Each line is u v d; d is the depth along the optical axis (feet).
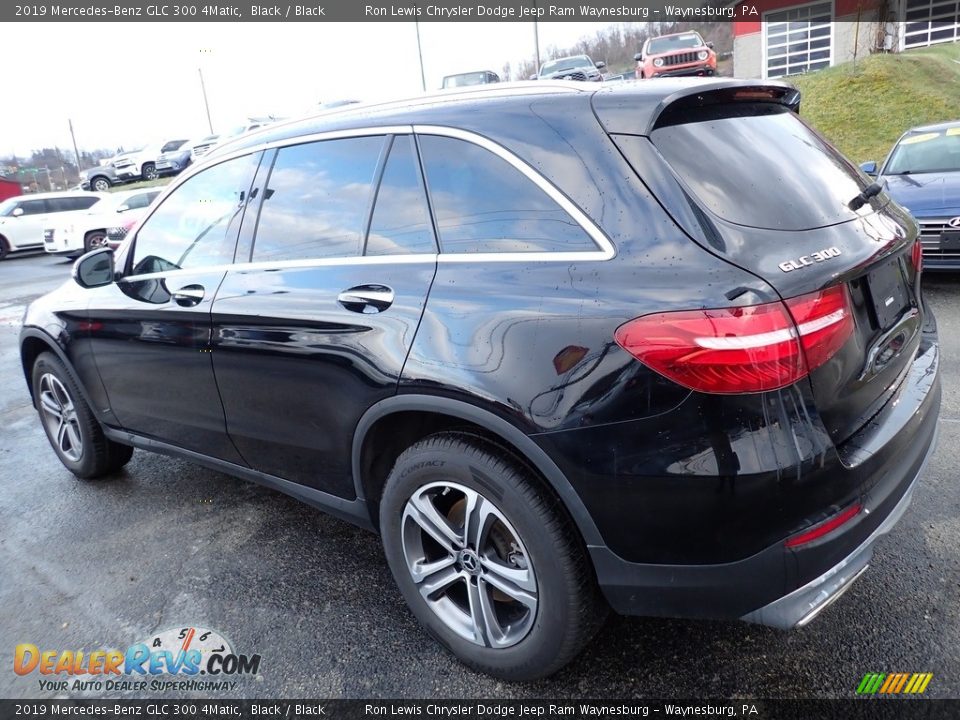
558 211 6.84
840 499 6.29
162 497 12.70
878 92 57.88
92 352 11.85
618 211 6.51
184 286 10.16
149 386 11.03
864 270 6.67
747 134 7.36
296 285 8.68
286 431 9.13
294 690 7.89
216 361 9.64
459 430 7.45
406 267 7.77
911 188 22.75
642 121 6.72
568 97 7.30
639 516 6.26
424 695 7.69
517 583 7.17
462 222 7.52
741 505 5.93
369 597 9.43
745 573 6.15
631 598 6.63
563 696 7.51
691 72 70.59
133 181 103.60
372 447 8.23
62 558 10.87
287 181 9.38
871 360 7.04
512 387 6.60
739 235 6.22
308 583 9.80
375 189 8.38
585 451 6.29
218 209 10.20
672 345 5.86
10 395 20.06
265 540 10.98
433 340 7.18
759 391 5.81
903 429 7.16
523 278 6.84
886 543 9.61
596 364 6.20
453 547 7.62
